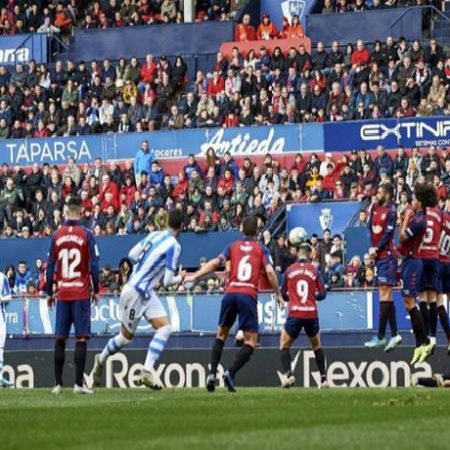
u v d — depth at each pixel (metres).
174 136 75.81
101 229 70.88
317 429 24.70
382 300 41.31
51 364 58.59
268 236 62.75
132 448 22.25
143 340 58.53
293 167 70.19
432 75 72.50
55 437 24.34
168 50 83.56
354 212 66.94
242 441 22.80
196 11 86.06
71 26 88.00
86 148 77.50
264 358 55.75
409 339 55.00
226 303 37.25
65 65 82.50
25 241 71.44
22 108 80.00
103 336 58.75
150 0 86.19
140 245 37.81
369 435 23.52
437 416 27.39
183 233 68.50
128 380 57.34
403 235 38.62
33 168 74.75
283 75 75.31
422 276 39.31
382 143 72.00
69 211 36.31
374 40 79.19
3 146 78.81
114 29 84.69
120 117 78.06
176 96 79.38
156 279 37.78
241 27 82.12
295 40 79.94
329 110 73.50
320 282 42.53
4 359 59.31
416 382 39.41
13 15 88.38
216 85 76.69
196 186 69.94
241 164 74.62
